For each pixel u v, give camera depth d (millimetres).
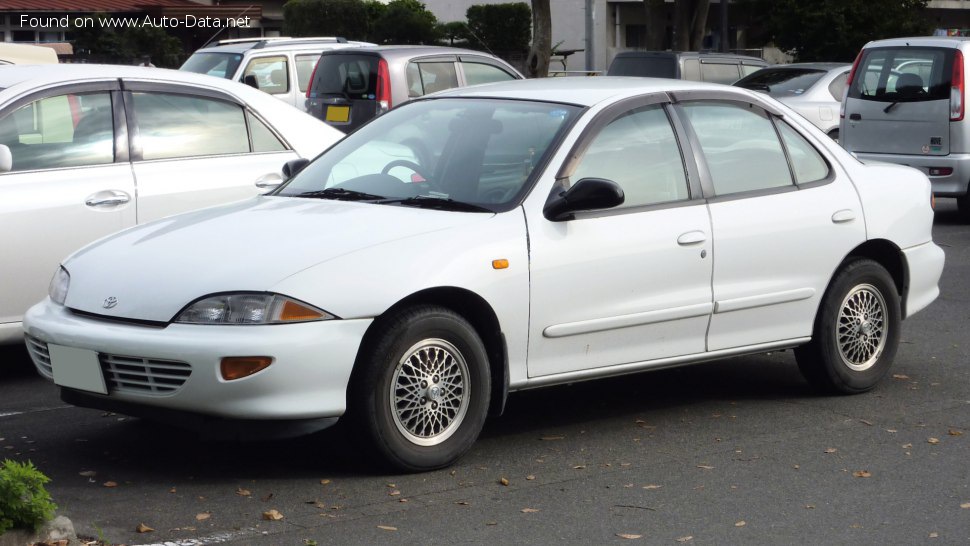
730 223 6410
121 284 5430
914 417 6676
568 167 5949
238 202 6395
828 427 6461
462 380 5598
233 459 5785
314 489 5340
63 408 6762
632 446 6086
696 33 34500
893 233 7152
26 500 4480
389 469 5500
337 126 15609
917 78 14344
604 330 5992
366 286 5254
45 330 5500
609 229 5977
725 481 5543
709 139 6531
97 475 5543
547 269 5762
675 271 6195
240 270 5250
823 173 6957
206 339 5070
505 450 5988
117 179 7453
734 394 7176
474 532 4859
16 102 7285
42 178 7238
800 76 18500
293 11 41438
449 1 47344
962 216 14844
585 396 7105
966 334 8859
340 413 5234
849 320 7027
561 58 44312
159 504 5137
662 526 4957
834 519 5066
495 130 6234
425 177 6141
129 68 7910
